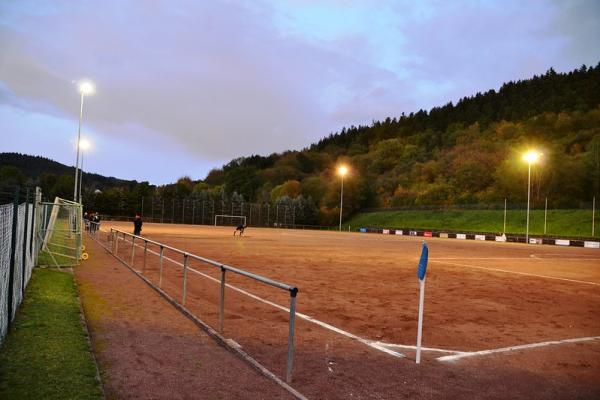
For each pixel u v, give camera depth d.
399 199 104.81
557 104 126.94
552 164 81.75
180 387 5.19
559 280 16.69
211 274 14.99
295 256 23.06
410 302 11.39
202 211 91.88
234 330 7.95
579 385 5.94
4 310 6.25
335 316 9.48
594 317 10.35
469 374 6.19
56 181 117.81
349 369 6.17
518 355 7.20
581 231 60.91
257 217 94.38
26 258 9.62
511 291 13.73
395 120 183.75
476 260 24.55
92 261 16.78
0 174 113.12
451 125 145.88
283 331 8.08
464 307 10.97
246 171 144.62
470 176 98.56
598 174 77.94
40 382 4.94
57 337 6.61
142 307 9.38
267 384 5.39
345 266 19.11
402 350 7.21
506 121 129.62
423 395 5.36
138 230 29.62
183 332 7.62
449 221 80.19
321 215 98.31
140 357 6.19
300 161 159.75
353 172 113.69
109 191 90.25
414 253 27.78
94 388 4.90
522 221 70.12
